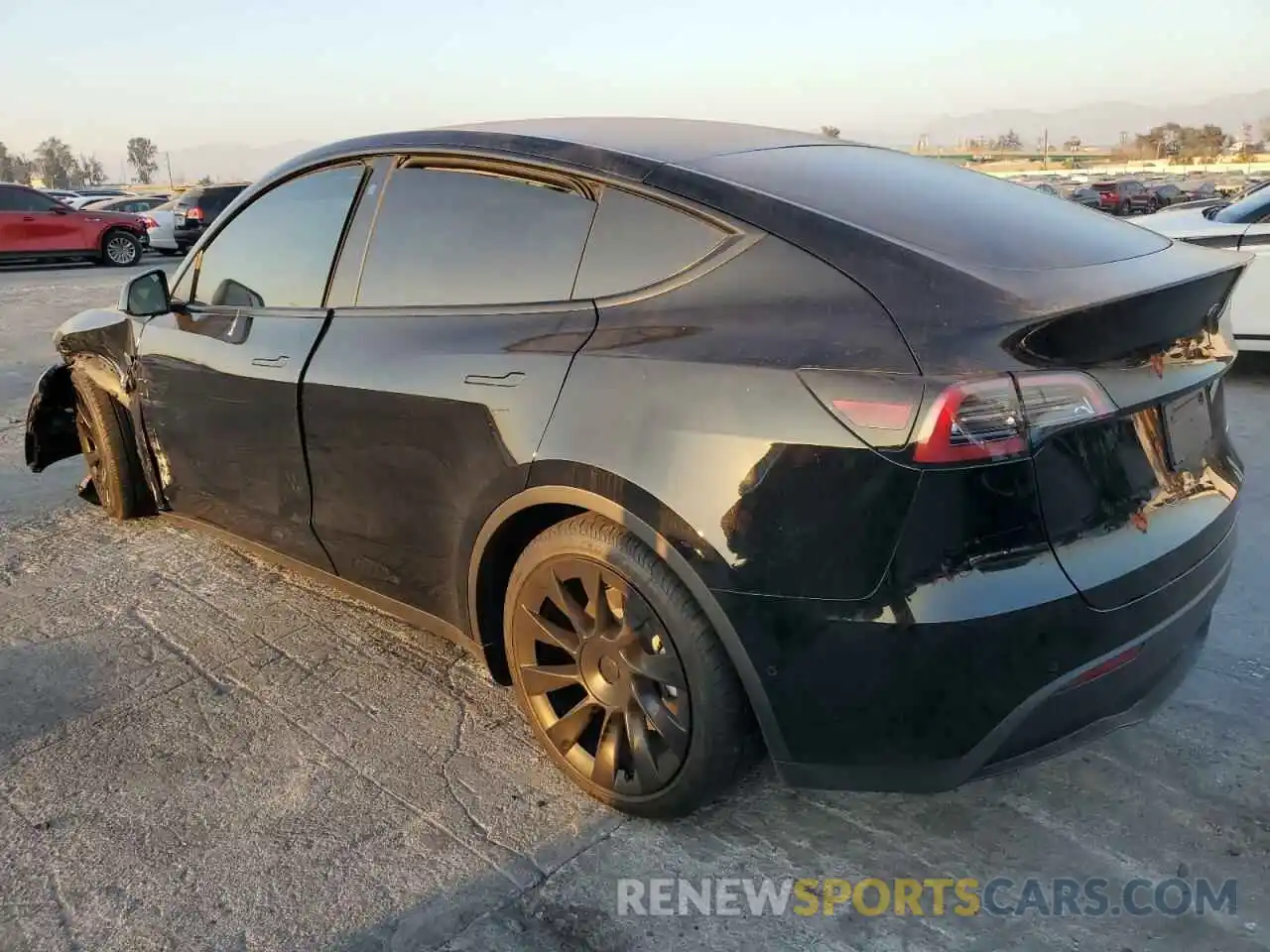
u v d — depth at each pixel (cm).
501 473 242
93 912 218
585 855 234
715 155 254
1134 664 207
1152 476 216
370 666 325
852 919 213
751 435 201
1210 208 715
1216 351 235
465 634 280
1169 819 241
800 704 207
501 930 212
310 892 223
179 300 370
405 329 275
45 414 477
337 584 326
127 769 271
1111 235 246
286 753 277
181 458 369
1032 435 187
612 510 219
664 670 222
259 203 341
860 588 195
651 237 235
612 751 241
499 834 242
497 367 246
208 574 402
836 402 193
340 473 294
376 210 297
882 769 209
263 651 337
